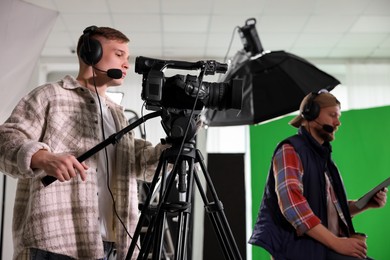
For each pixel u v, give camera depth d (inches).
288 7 161.9
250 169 165.6
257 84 107.5
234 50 199.8
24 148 41.2
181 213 44.2
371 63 211.2
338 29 180.5
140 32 182.2
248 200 172.2
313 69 107.6
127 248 51.4
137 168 57.1
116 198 51.9
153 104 46.7
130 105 199.5
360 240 64.0
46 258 45.4
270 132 165.8
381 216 142.6
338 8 162.6
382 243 141.0
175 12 165.3
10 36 86.2
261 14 167.2
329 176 70.4
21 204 49.4
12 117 47.3
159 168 46.4
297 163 68.1
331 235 62.9
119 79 54.2
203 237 116.8
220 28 178.5
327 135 74.1
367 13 165.9
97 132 51.4
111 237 51.5
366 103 206.1
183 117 45.9
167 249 106.8
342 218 68.2
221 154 128.4
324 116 74.1
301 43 195.3
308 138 71.4
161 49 200.1
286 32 183.6
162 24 175.2
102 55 52.6
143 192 92.2
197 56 207.6
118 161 53.3
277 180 67.7
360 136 156.3
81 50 52.9
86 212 47.8
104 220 51.0
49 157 40.4
